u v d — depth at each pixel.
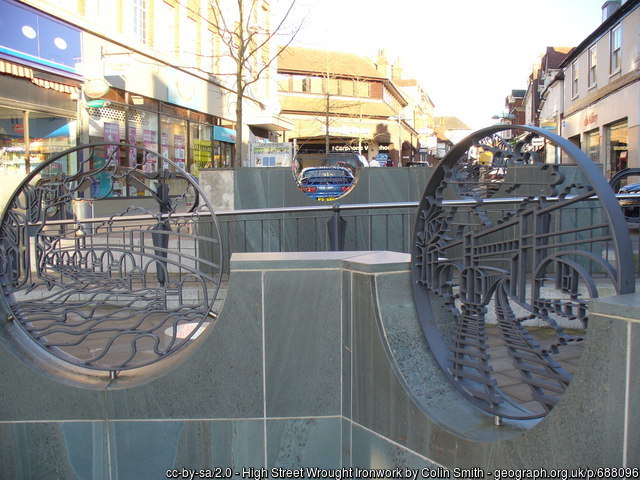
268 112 26.34
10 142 12.24
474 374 2.53
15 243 3.32
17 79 12.25
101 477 3.04
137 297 3.21
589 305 1.73
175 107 19.58
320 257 3.03
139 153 17.09
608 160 25.89
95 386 3.04
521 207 2.20
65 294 3.26
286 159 17.61
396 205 6.33
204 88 21.38
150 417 2.99
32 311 3.30
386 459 2.71
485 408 2.42
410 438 2.57
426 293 2.85
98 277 3.30
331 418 3.00
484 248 2.44
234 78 23.64
